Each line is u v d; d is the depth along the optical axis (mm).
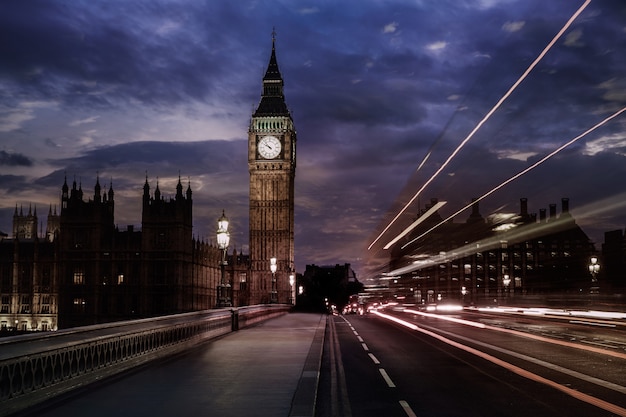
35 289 171500
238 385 16016
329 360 24047
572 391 16062
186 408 13008
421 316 69000
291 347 26703
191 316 27328
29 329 170125
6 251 174625
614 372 19531
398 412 13727
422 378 18828
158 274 158625
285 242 175125
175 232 159000
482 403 14586
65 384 14391
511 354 25016
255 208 176500
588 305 79062
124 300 159125
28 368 12836
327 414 13633
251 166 176875
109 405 13266
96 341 16375
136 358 19516
